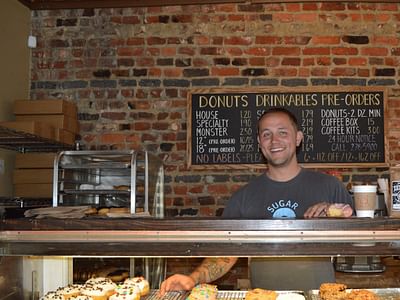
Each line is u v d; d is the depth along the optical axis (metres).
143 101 3.86
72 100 3.89
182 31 3.88
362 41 3.78
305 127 3.71
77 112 3.88
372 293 1.87
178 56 3.86
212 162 3.74
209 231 1.48
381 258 2.38
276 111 2.29
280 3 3.83
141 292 1.93
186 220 1.49
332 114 3.71
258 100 3.75
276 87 3.75
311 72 3.77
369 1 3.78
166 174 3.80
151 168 3.47
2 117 3.50
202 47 3.85
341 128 3.70
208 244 1.49
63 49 3.93
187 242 1.49
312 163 3.69
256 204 2.29
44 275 1.93
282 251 1.48
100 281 1.96
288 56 3.79
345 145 3.69
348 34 3.79
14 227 1.52
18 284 1.78
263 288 2.06
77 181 3.43
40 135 3.19
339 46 3.79
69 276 1.96
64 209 1.95
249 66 3.80
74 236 1.50
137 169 3.40
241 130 3.74
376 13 3.80
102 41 3.91
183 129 3.82
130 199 3.23
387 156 3.67
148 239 1.49
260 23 3.83
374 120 3.70
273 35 3.82
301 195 2.26
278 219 1.48
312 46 3.79
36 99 3.90
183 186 3.78
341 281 2.40
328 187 2.25
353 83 3.75
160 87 3.86
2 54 3.51
